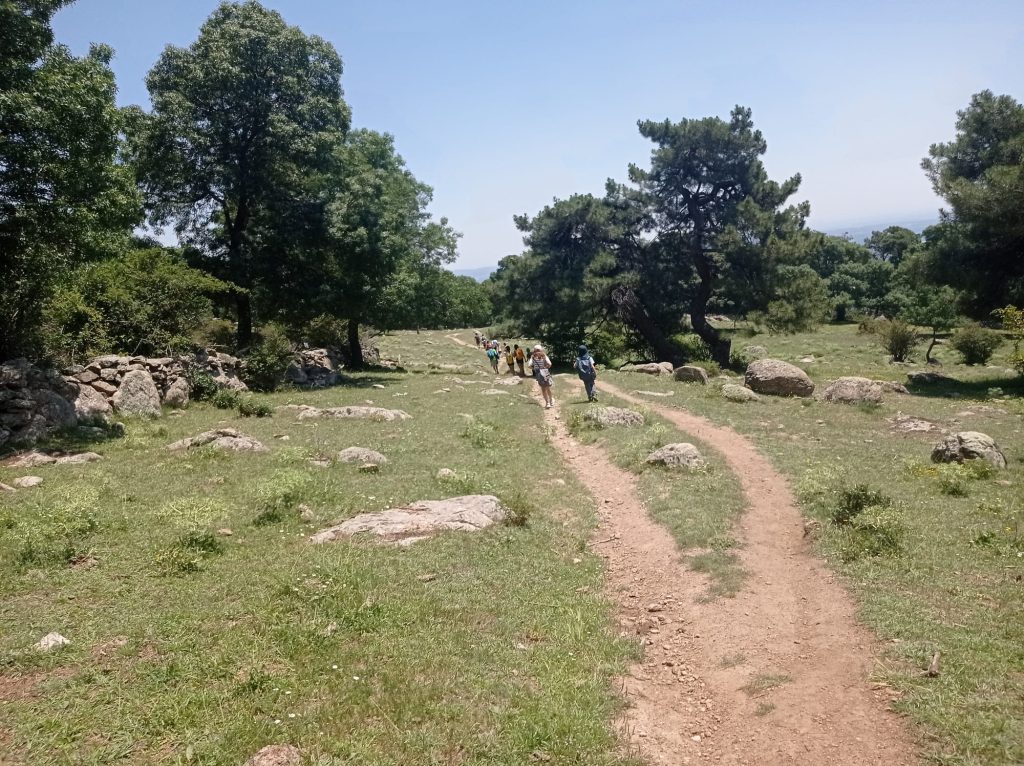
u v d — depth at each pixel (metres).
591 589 9.16
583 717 5.90
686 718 6.23
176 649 6.54
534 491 13.58
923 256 35.53
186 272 26.19
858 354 57.69
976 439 14.96
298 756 5.10
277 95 33.06
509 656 6.89
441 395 27.84
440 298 53.72
